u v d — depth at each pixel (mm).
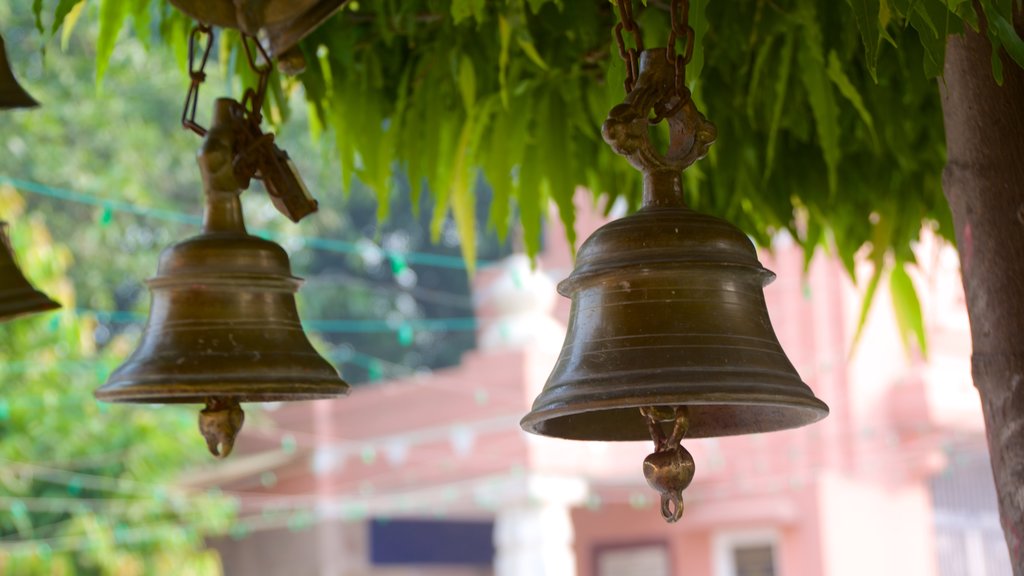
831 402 15609
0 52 3629
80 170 18156
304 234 22531
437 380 15883
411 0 4359
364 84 4594
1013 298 3260
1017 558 3156
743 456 16062
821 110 4176
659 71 2979
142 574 16125
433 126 4629
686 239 2947
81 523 15695
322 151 5086
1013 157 3322
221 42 4789
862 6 2949
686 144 3002
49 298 3621
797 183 4863
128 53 18188
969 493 16594
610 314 2957
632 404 2830
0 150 17562
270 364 3432
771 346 3006
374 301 26203
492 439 15203
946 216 4992
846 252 5191
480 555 21891
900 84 4438
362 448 16703
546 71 4422
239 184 3578
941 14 2969
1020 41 3021
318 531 20312
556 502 14883
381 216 4719
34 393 14570
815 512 15484
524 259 15617
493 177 4633
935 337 15789
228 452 3516
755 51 4375
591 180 5125
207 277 3451
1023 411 3199
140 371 3375
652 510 16797
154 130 19047
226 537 21203
